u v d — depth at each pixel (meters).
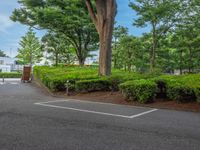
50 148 4.27
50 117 6.93
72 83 13.63
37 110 8.04
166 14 20.61
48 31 27.11
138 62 27.17
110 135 5.22
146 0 21.05
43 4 23.41
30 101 10.32
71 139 4.84
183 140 4.98
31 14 23.58
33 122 6.23
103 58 14.52
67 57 34.31
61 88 13.86
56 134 5.17
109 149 4.31
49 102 10.18
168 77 12.04
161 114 7.95
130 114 7.83
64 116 7.14
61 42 31.27
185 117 7.48
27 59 46.34
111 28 14.52
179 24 21.34
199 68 25.52
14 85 19.80
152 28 22.77
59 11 22.22
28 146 4.34
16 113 7.37
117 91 12.37
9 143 4.48
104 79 12.70
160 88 10.61
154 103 9.92
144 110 8.74
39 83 21.22
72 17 22.64
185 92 9.47
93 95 12.23
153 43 23.31
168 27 21.97
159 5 20.52
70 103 10.04
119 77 12.66
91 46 28.31
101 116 7.33
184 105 9.28
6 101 10.00
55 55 33.84
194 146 4.61
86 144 4.56
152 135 5.31
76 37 26.69
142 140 4.91
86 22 23.14
